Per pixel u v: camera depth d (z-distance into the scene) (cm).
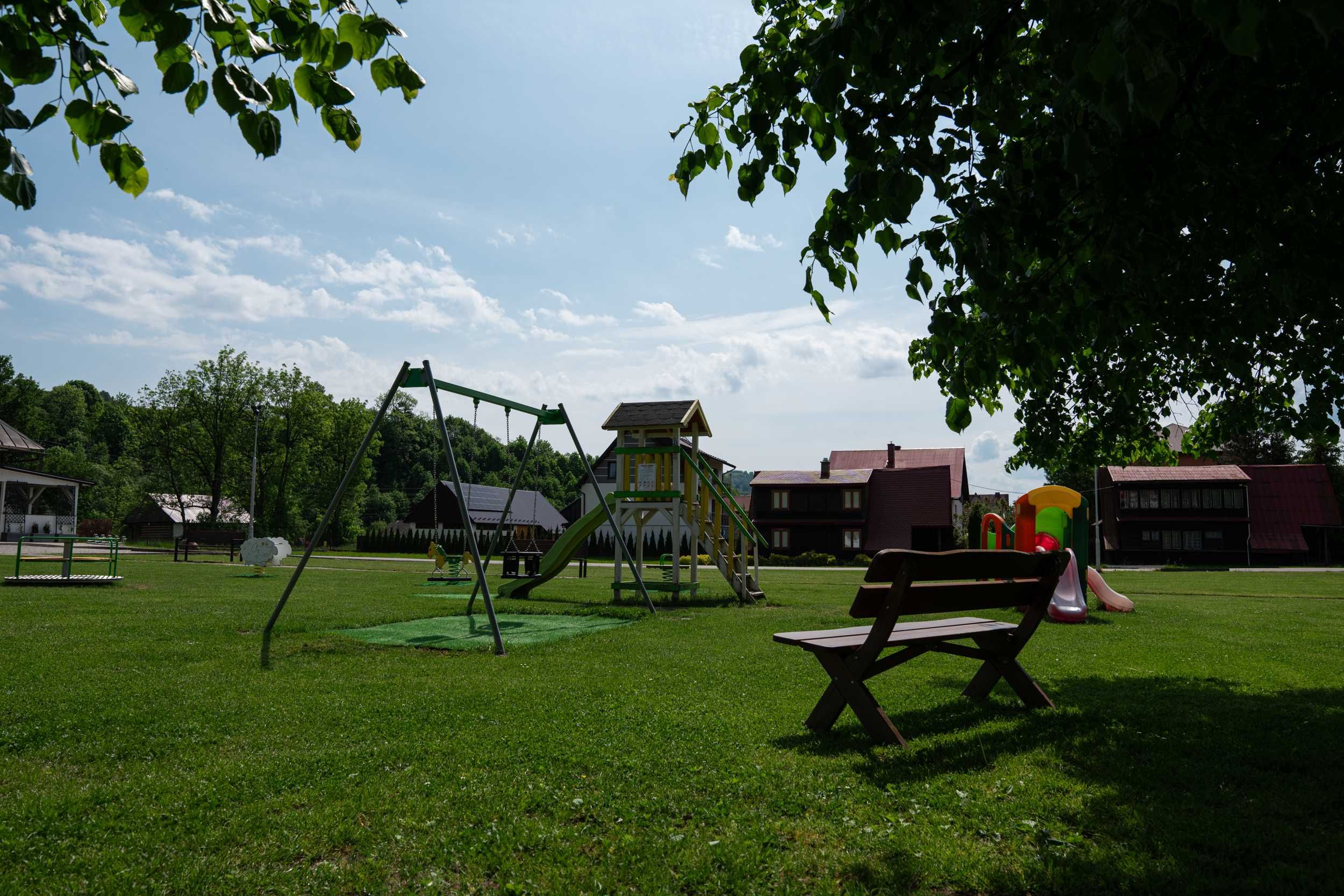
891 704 576
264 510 6294
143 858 300
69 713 521
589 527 1723
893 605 455
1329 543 5275
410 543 5616
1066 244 391
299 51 312
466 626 1091
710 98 458
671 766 414
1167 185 342
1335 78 285
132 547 4522
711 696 600
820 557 4941
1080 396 774
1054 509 1611
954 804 361
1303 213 369
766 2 471
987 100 348
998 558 501
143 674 669
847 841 320
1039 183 332
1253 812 353
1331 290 357
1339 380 591
